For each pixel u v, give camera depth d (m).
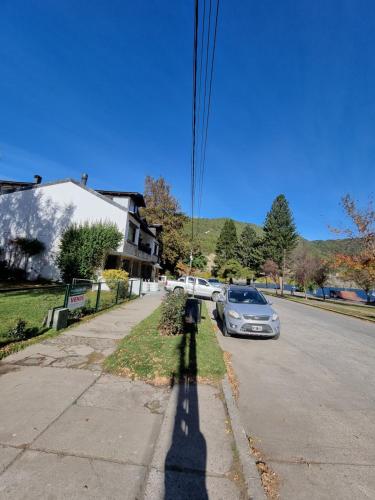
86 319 8.78
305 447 3.17
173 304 7.46
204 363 5.16
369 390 5.04
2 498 2.09
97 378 4.42
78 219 20.73
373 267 17.84
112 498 2.17
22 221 20.84
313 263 32.69
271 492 2.45
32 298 11.80
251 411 3.97
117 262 22.52
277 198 60.38
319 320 14.08
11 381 4.13
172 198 42.81
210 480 2.45
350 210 18.06
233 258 66.00
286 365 6.16
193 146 7.14
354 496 2.46
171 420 3.34
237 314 8.16
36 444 2.73
